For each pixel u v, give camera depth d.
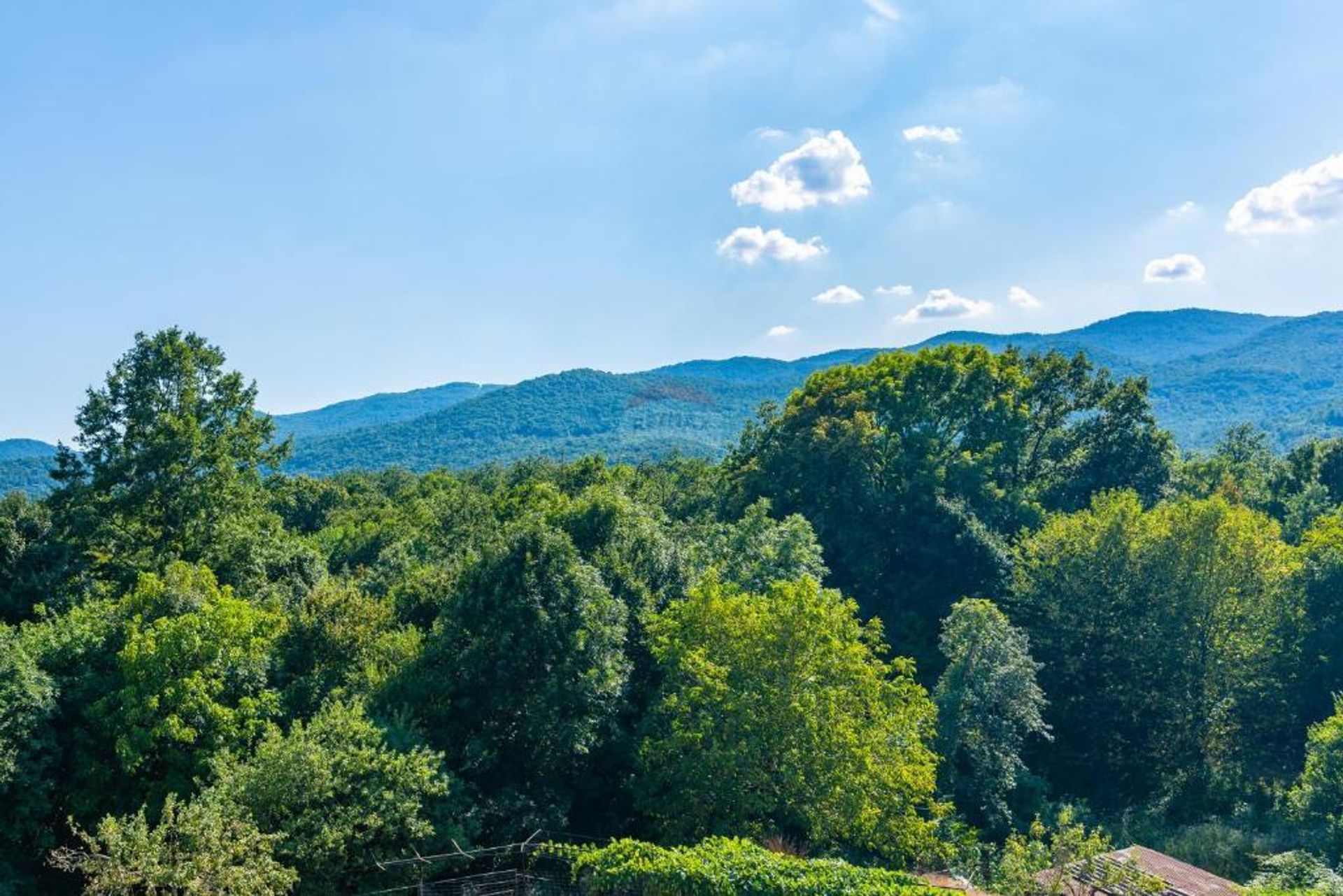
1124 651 36.50
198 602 24.45
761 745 23.33
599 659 25.36
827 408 50.06
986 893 21.88
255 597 32.38
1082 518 39.84
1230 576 35.66
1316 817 26.56
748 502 49.88
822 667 24.22
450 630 26.19
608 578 29.80
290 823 18.77
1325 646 35.34
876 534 45.34
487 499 66.19
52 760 20.23
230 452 36.56
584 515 32.00
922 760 24.64
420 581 33.38
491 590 26.19
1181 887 21.69
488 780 24.97
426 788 20.55
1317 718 35.34
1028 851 22.66
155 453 33.50
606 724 26.20
